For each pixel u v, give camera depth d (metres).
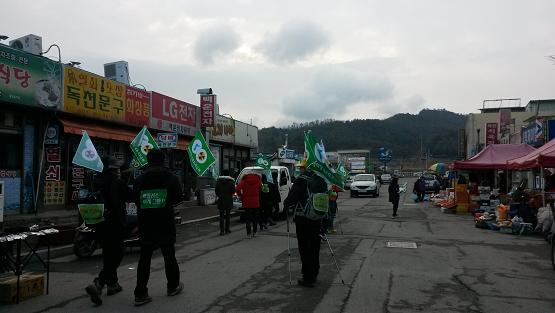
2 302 6.42
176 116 21.75
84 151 8.05
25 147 13.85
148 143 13.08
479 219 15.91
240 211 17.20
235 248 11.05
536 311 6.20
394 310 6.16
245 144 30.55
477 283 7.72
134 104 18.39
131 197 6.99
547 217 12.57
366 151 82.12
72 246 10.48
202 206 22.16
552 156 13.68
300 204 7.35
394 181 19.72
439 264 9.30
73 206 15.58
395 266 9.01
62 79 14.55
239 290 7.10
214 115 23.98
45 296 6.81
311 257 7.37
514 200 16.14
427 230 15.02
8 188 13.28
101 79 16.41
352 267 8.86
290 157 43.94
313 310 6.10
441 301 6.62
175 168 22.66
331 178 7.58
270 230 14.62
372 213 21.33
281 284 7.48
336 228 15.09
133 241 9.74
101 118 16.39
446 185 40.22
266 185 14.45
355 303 6.44
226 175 13.66
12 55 12.84
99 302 6.30
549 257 10.25
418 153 120.00
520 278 8.14
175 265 6.72
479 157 21.31
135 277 8.02
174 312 6.00
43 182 14.37
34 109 13.82
